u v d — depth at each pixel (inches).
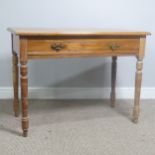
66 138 79.0
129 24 108.3
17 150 72.2
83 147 74.3
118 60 111.0
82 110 100.2
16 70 89.4
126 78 112.6
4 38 105.6
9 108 100.2
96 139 78.7
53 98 111.7
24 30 77.3
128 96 113.1
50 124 87.8
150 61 111.7
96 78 112.0
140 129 85.5
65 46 77.2
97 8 106.0
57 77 110.9
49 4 104.5
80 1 105.1
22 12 104.3
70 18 106.1
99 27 107.0
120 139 79.0
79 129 84.7
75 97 112.3
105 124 88.6
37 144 75.4
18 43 75.5
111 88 104.4
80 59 110.1
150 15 108.1
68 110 100.0
